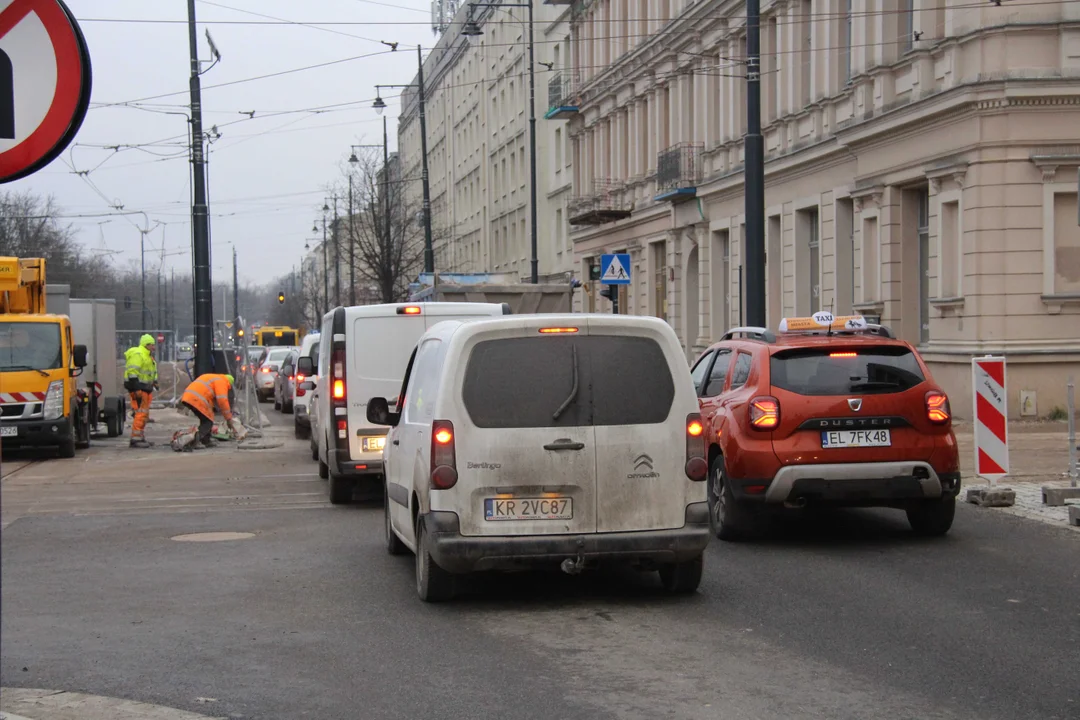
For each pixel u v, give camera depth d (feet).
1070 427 49.98
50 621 30.58
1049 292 80.84
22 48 14.34
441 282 99.35
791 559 38.29
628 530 30.73
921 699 22.48
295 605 32.35
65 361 82.53
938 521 41.47
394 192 233.35
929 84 86.74
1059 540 40.75
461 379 30.50
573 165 194.90
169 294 524.52
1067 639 27.12
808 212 112.88
